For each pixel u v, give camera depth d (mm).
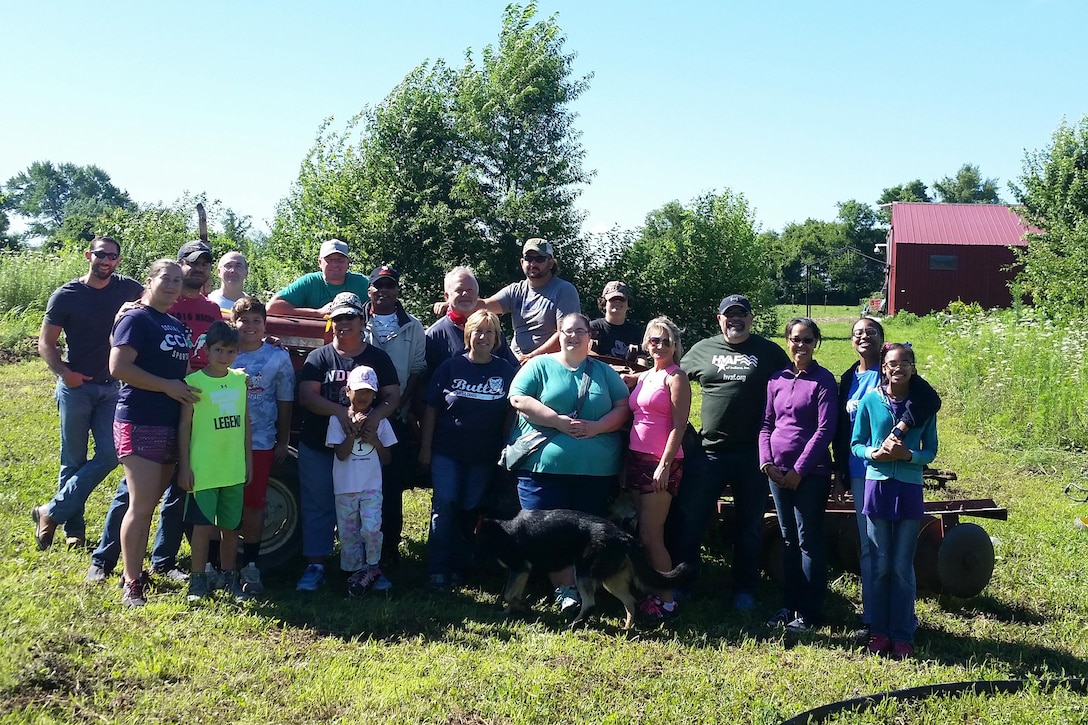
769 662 4734
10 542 5773
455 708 3994
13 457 7988
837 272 66812
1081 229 21969
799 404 5184
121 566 5527
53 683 3895
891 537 4957
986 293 41031
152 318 4988
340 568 5996
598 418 5496
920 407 4762
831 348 24484
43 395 11289
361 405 5383
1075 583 6074
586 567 5129
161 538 5461
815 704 4219
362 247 20500
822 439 5062
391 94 21328
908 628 4918
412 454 6293
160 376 4957
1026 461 10055
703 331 23703
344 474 5465
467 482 5855
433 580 5758
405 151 21156
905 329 32781
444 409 5785
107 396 5871
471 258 20688
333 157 21188
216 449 5031
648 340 5551
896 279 41812
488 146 21781
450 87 22250
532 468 5500
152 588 5176
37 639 4207
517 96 21688
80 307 5781
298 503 5816
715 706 4152
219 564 5625
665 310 23656
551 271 6809
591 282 22938
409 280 20438
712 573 6344
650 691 4289
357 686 4137
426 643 4805
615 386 5598
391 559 6156
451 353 6250
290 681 4180
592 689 4273
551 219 21453
